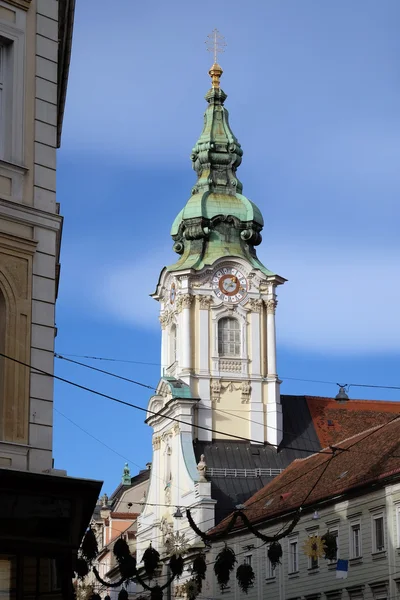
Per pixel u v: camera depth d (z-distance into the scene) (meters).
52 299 28.55
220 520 93.56
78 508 27.47
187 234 108.62
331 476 73.81
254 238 109.44
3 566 26.42
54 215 28.91
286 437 104.88
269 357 105.81
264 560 77.19
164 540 99.62
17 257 28.11
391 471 64.00
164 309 109.25
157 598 33.72
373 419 108.69
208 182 111.69
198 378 103.50
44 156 29.23
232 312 105.81
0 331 27.72
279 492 82.62
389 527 63.62
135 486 130.75
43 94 29.62
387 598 63.19
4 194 28.27
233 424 103.06
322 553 50.06
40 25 30.00
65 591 27.20
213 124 114.56
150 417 106.69
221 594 82.31
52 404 28.02
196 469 97.25
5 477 26.19
